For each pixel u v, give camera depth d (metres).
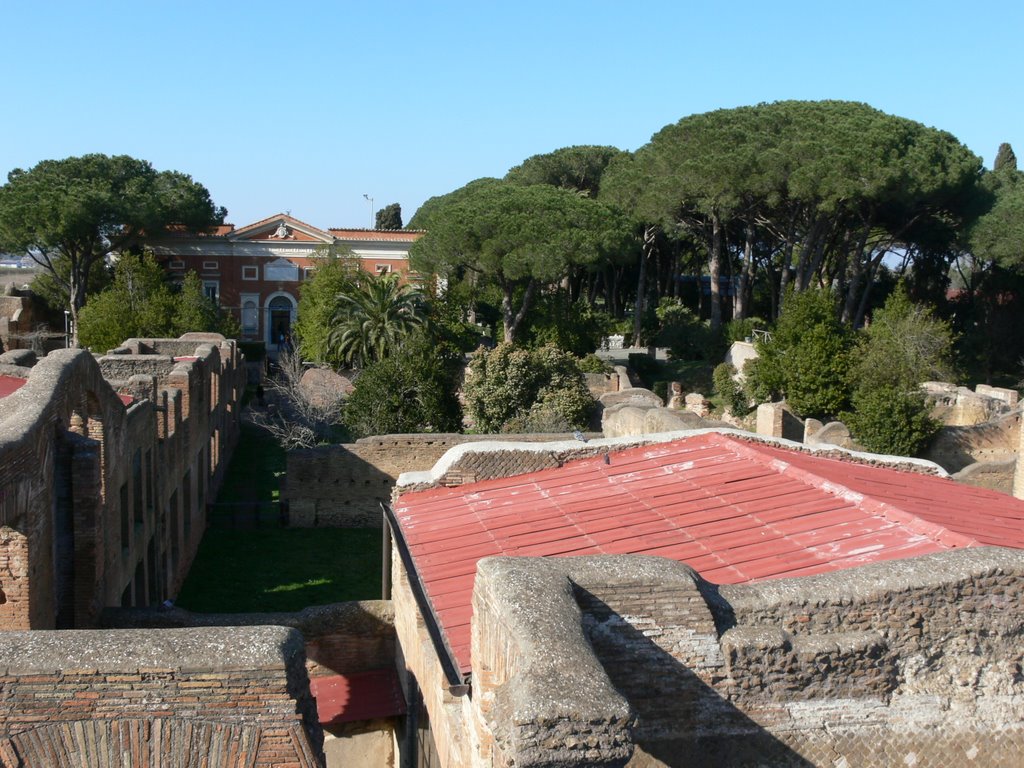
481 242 57.19
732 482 15.04
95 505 15.87
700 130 61.09
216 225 77.31
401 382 40.03
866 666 9.54
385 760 15.93
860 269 61.69
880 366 44.62
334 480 34.03
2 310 69.75
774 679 9.36
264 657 9.18
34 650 9.01
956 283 93.12
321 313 60.31
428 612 12.21
